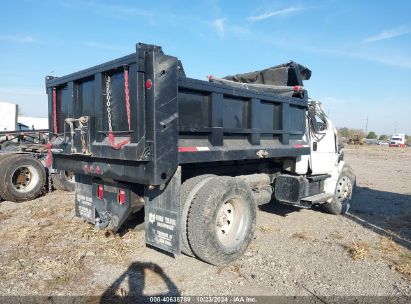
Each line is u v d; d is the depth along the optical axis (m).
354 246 5.21
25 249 4.82
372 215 7.49
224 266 4.39
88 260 4.48
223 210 4.49
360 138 55.66
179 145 4.06
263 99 5.25
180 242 3.97
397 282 4.11
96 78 4.38
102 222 4.66
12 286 3.77
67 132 5.04
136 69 3.70
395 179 14.23
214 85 4.40
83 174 5.00
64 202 7.69
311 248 5.18
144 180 3.76
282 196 6.23
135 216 4.92
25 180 8.14
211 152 4.34
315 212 7.46
